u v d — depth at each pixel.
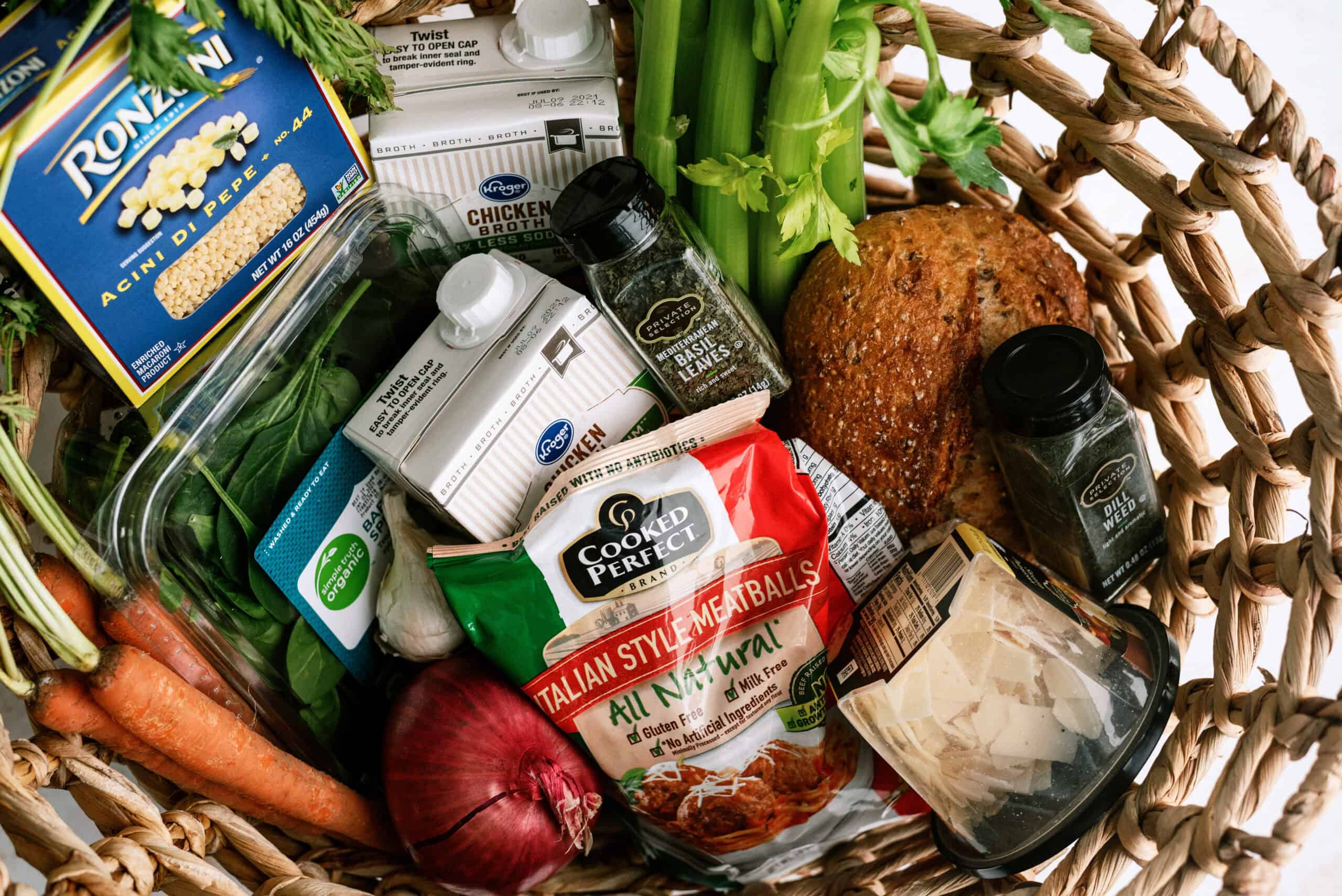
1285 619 1.27
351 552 0.87
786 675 0.84
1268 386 0.89
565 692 0.83
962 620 0.80
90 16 0.62
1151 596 0.98
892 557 0.90
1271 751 0.71
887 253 0.91
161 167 0.72
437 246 0.90
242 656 0.87
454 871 0.84
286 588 0.84
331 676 0.89
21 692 0.74
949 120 0.67
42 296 0.72
